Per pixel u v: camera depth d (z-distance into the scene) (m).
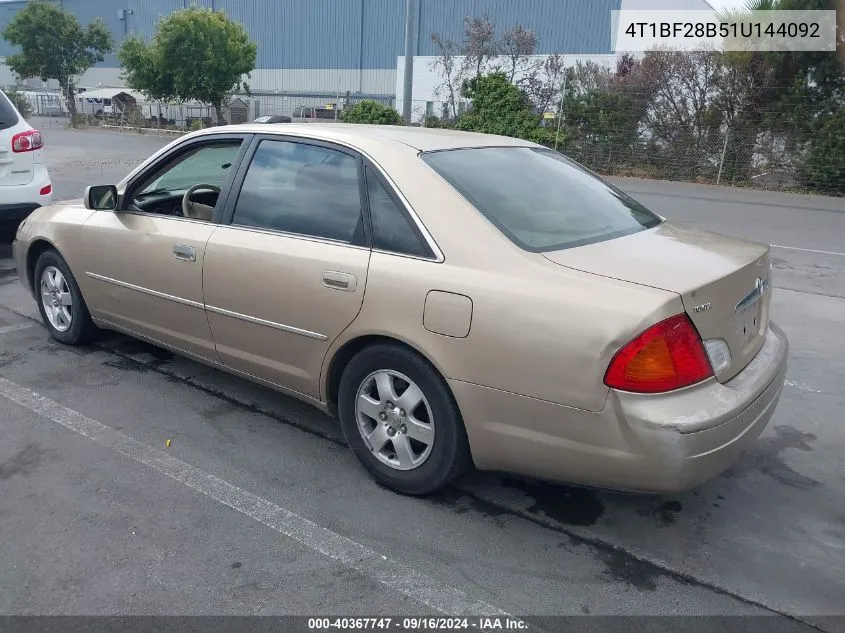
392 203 3.31
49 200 7.77
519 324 2.85
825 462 3.89
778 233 10.88
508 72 23.52
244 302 3.77
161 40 32.72
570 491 3.53
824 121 16.00
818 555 3.10
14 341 5.31
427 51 38.12
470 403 3.03
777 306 6.84
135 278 4.38
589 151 19.19
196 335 4.15
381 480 3.48
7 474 3.52
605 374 2.70
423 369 3.16
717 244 3.40
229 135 4.08
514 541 3.12
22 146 7.41
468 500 3.42
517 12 34.47
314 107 36.44
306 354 3.59
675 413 2.66
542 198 3.49
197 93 33.78
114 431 3.99
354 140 3.57
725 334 2.91
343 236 3.43
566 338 2.76
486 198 3.29
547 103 20.22
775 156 16.84
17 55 42.94
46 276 5.15
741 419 2.82
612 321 2.69
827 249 9.69
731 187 17.16
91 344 5.26
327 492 3.46
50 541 3.02
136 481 3.50
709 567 2.99
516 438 2.96
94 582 2.78
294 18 43.66
